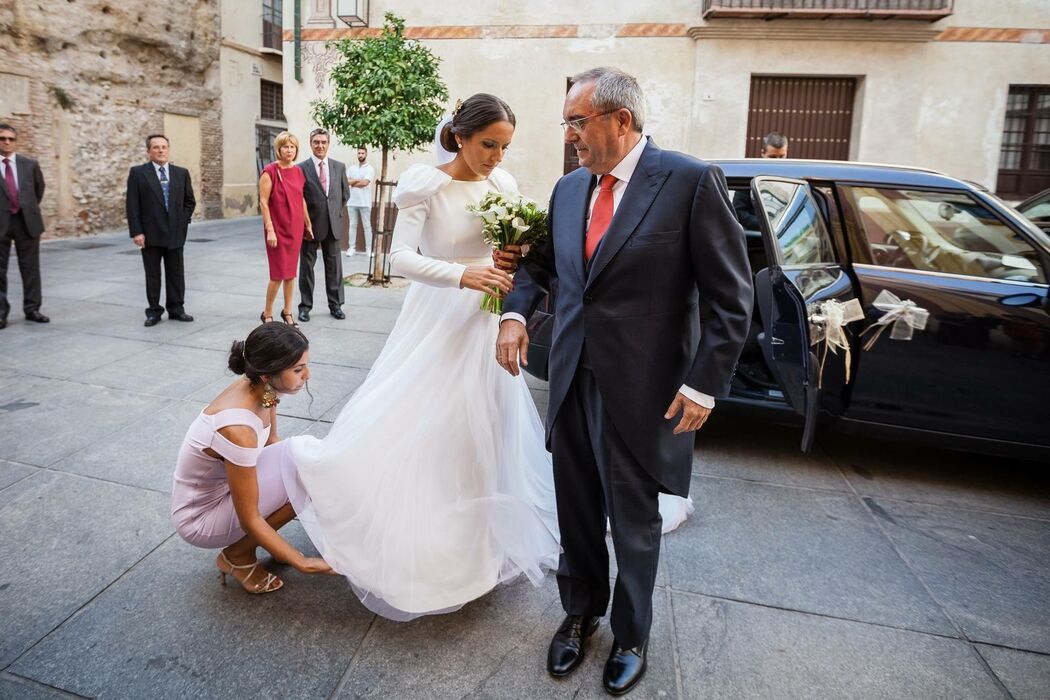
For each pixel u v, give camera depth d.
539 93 9.93
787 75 9.67
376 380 2.42
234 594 2.43
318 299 7.40
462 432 2.26
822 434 3.64
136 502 3.01
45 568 2.53
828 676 2.13
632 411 1.93
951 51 9.30
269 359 2.13
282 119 18.23
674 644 2.26
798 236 3.45
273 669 2.08
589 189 2.06
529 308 2.22
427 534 2.20
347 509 2.21
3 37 10.41
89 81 12.06
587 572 2.21
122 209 13.03
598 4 9.65
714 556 2.79
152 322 6.00
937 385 3.34
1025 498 3.39
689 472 2.07
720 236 1.84
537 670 2.12
